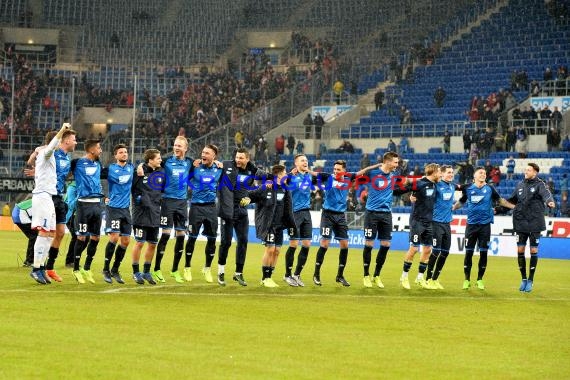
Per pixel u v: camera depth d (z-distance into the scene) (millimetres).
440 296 19062
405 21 61812
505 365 11109
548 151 46375
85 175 18781
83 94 62812
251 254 32344
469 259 21094
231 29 68938
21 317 13461
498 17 57469
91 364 10227
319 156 50000
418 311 16172
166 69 66875
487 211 20953
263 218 19500
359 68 58500
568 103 48625
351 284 21047
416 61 57375
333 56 63000
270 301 16703
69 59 67688
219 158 51875
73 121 61906
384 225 20438
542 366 11109
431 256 20828
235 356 11016
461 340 12961
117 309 14727
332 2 66500
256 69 65500
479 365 11047
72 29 68500
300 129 54531
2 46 67125
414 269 27156
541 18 56062
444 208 20812
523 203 20906
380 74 57750
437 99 52500
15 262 24812
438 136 49875
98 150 18969
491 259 34375
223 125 57000
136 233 19109
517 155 46000
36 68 66562
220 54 68438
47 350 10945
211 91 61688
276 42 67812
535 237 20906
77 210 18875
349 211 41844
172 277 20922
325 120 54938
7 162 56062
